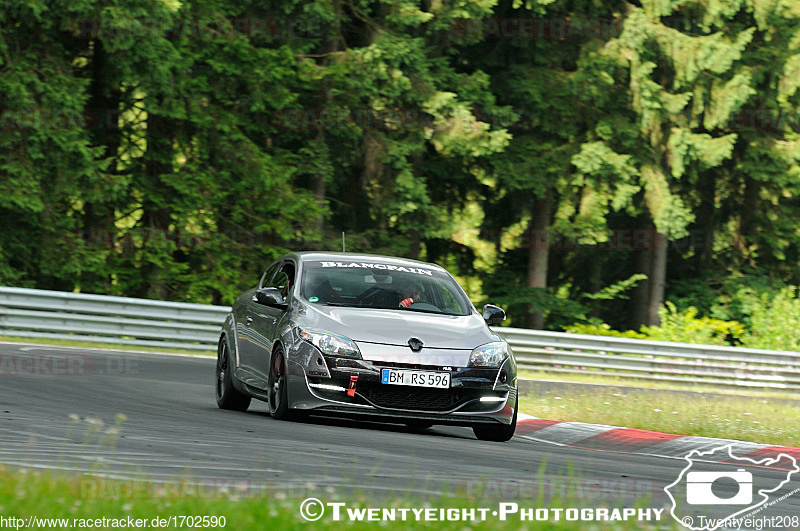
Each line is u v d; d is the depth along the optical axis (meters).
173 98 88.38
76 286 92.69
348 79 91.88
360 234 100.62
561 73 104.88
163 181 91.00
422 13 94.56
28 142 81.69
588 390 58.88
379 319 31.86
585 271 121.75
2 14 79.19
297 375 30.91
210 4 89.25
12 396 33.75
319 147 95.19
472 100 98.88
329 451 25.23
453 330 32.12
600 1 107.62
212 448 24.34
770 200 120.31
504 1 108.00
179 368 52.78
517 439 34.81
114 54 83.62
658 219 106.00
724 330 102.44
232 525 14.64
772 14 110.25
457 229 101.00
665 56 104.50
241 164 92.62
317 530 14.68
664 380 76.00
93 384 41.16
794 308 104.06
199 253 94.50
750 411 49.12
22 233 86.19
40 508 14.93
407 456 25.62
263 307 35.41
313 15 91.06
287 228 94.38
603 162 102.12
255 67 90.25
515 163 104.88
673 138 106.56
